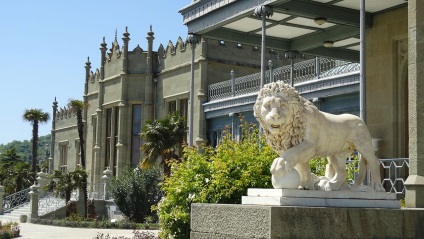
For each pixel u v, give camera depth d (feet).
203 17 57.88
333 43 60.23
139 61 126.62
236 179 34.96
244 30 60.39
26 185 159.12
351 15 53.31
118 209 106.73
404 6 51.34
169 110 119.96
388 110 52.11
